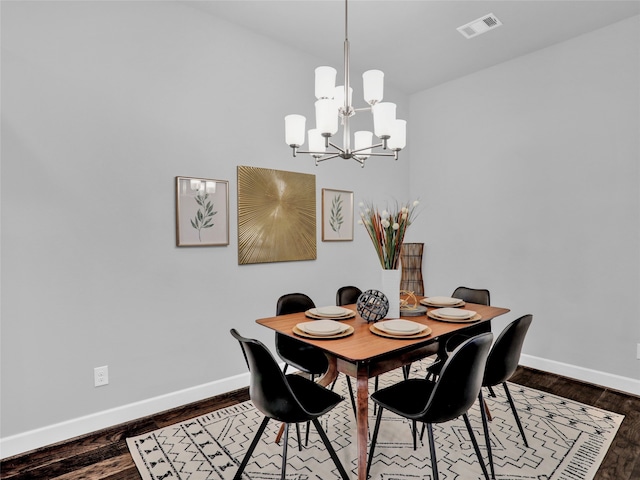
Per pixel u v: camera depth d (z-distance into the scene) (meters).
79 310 2.22
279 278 3.19
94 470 1.87
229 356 2.88
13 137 2.01
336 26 2.91
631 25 2.78
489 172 3.67
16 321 2.03
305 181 3.35
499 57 3.44
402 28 2.94
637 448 2.04
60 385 2.16
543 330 3.29
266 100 3.07
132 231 2.41
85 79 2.23
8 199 2.00
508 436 2.16
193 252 2.68
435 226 4.16
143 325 2.46
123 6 2.36
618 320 2.87
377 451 2.01
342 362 1.76
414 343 1.71
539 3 2.62
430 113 4.18
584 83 3.02
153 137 2.49
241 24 2.89
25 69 2.04
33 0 2.06
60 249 2.15
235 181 2.90
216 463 1.92
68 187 2.18
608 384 2.91
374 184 4.00
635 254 2.78
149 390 2.49
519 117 3.43
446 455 1.97
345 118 2.05
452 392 1.45
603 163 2.93
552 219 3.22
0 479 1.82
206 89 2.73
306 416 1.52
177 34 2.59
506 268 3.55
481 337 1.45
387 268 2.20
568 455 1.97
